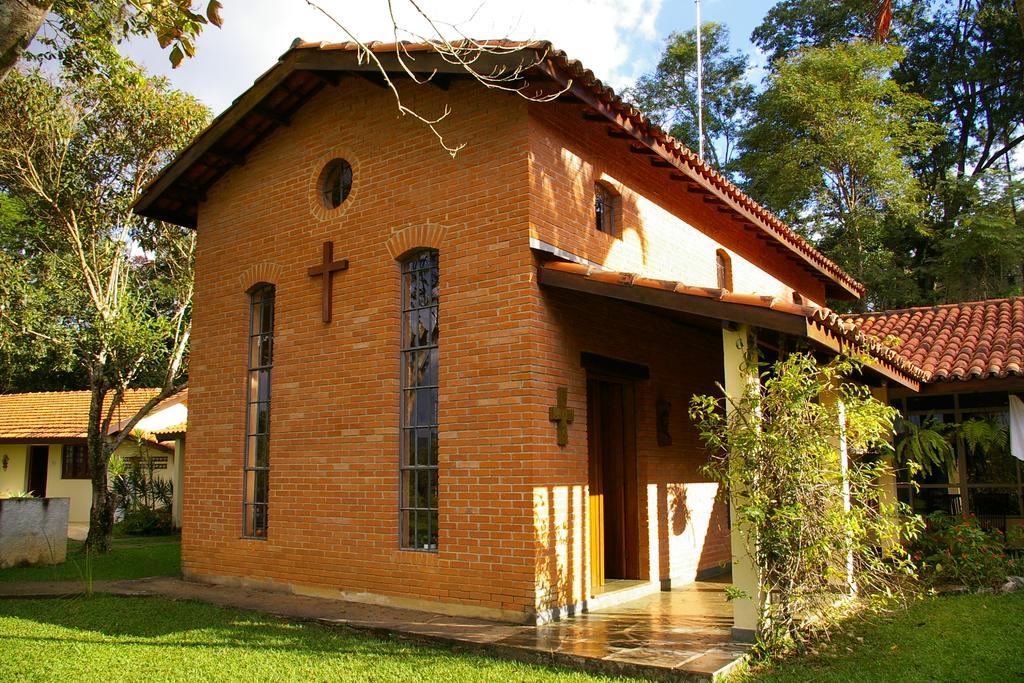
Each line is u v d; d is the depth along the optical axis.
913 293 24.56
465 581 8.34
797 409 6.86
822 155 24.27
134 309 16.47
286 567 10.06
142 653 7.21
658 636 7.30
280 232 10.79
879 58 24.38
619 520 10.41
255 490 10.77
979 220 22.89
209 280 11.68
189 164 11.02
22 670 6.67
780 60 26.42
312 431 10.01
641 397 10.49
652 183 10.89
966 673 6.14
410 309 9.44
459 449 8.56
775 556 6.86
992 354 11.40
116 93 16.31
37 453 24.39
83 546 15.55
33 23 4.66
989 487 11.95
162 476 22.77
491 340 8.48
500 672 6.49
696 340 12.11
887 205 24.42
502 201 8.57
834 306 25.56
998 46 26.56
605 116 8.63
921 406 12.45
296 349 10.34
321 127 10.48
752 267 13.95
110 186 17.14
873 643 7.13
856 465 7.50
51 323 17.95
